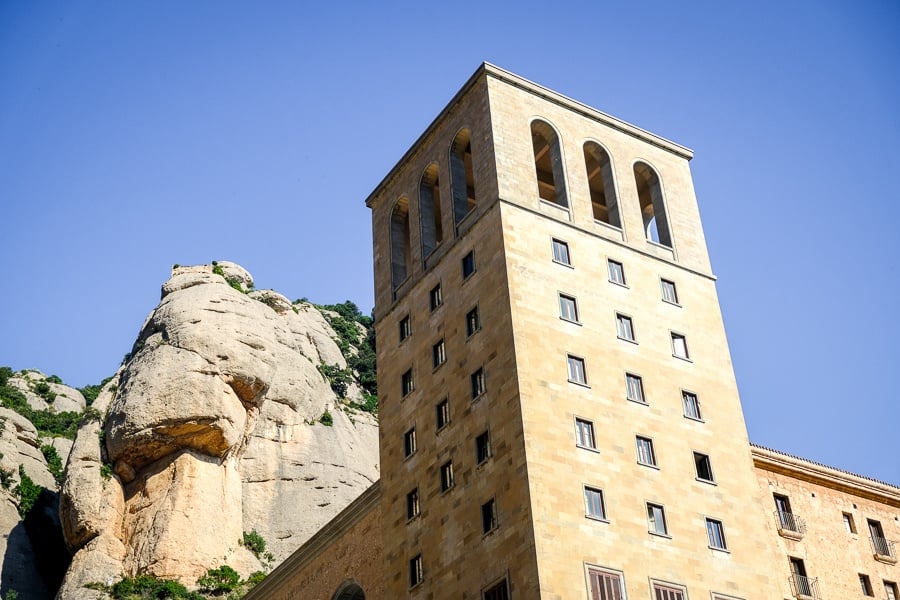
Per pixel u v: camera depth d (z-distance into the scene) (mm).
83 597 93375
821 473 57812
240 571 101062
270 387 120188
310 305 172125
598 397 50375
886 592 56031
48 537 112688
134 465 103875
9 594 102562
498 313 51625
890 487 60250
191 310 113438
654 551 47188
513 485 46500
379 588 57000
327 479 118312
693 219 62312
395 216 65500
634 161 62375
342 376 146250
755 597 49062
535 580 43312
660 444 51000
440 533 50406
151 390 103625
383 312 62031
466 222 56844
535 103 60156
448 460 51688
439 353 55625
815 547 55062
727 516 50844
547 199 63750
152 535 98000
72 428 141500
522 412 47531
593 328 52781
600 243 56594
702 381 55000
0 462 115062
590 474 47531
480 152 57625
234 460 108188
